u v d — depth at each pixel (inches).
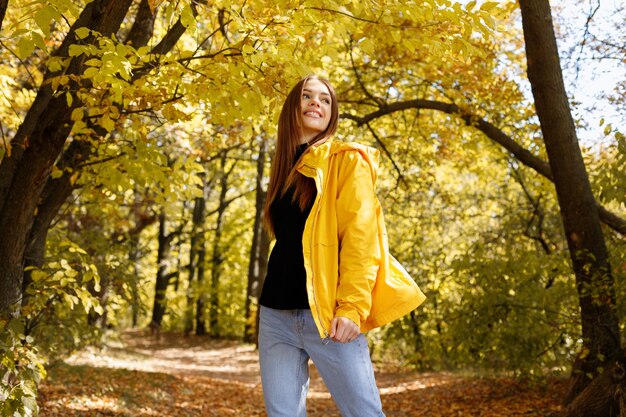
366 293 83.8
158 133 304.7
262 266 733.9
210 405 367.2
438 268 514.6
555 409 283.7
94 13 163.6
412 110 451.8
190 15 142.1
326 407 385.1
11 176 187.9
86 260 203.8
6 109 273.6
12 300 179.6
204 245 1035.9
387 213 560.7
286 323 92.2
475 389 372.2
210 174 885.8
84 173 203.3
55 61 148.5
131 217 592.4
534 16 266.2
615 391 236.1
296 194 94.7
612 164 219.5
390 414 340.5
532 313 319.0
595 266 268.1
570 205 271.1
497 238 465.1
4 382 159.5
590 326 269.9
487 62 354.0
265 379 92.5
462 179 644.7
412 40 177.2
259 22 159.2
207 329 1144.8
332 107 103.0
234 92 155.3
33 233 208.2
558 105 268.4
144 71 166.1
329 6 157.8
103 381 350.0
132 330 1185.4
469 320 333.1
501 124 411.5
